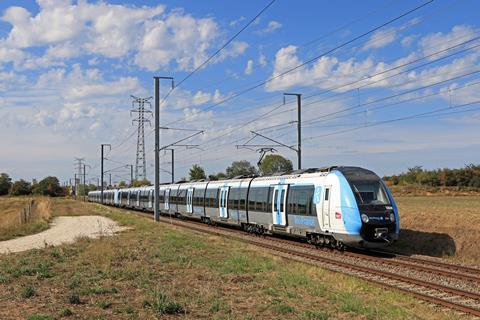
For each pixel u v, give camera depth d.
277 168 88.81
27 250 22.91
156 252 19.91
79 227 36.94
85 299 12.11
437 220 25.81
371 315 10.48
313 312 10.53
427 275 16.58
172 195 50.84
